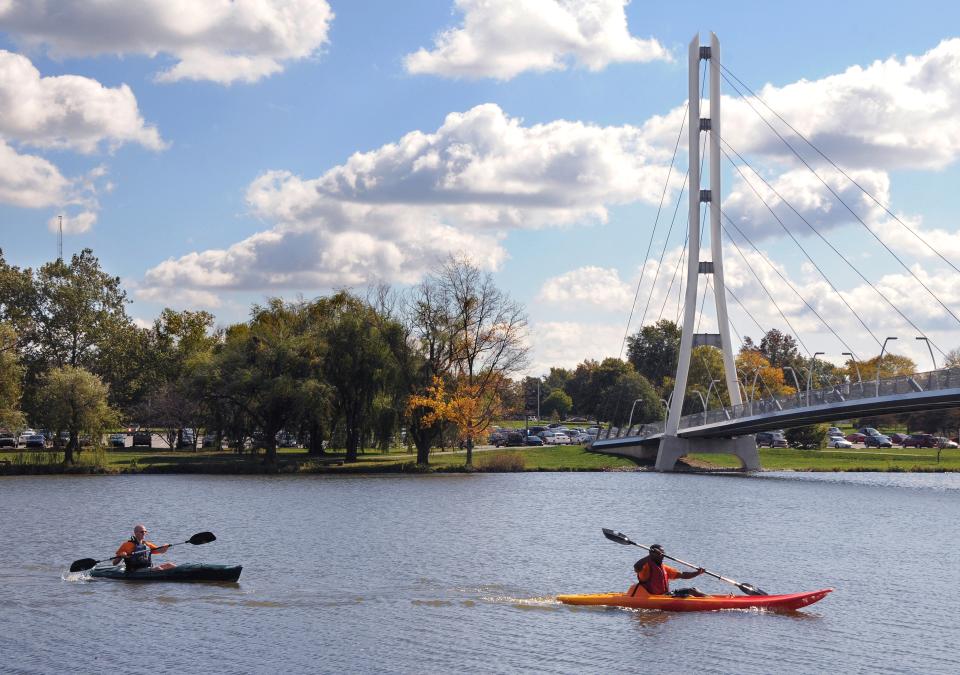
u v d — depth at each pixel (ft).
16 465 270.46
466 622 90.53
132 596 100.42
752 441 336.90
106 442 331.98
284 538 144.77
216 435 348.79
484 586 107.45
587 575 114.83
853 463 352.49
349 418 294.66
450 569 118.21
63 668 76.54
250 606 96.53
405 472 294.46
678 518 179.52
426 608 96.12
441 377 293.84
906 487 261.24
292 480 261.24
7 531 152.05
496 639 84.69
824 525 170.30
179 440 372.79
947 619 92.99
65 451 279.69
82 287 382.01
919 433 500.33
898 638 85.87
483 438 303.27
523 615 93.40
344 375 286.46
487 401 302.04
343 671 76.07
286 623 89.86
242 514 177.06
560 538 147.54
